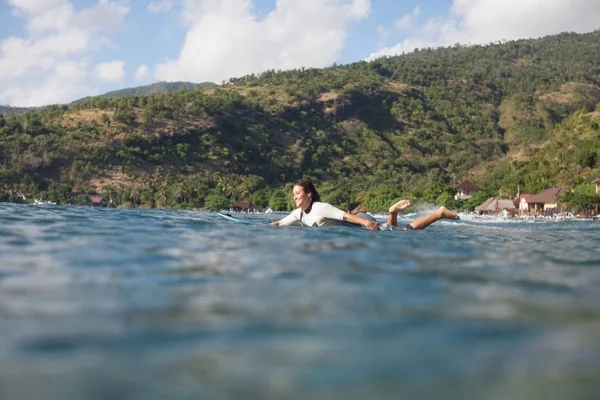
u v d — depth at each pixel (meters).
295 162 162.25
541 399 1.44
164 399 1.42
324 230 6.91
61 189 115.88
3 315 2.22
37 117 148.50
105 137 141.00
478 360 1.74
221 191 120.25
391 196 94.44
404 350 1.83
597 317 2.29
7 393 1.45
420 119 196.62
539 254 4.96
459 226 11.84
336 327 2.10
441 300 2.61
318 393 1.47
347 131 184.38
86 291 2.72
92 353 1.77
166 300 2.54
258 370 1.64
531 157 138.88
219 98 171.62
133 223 7.46
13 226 6.45
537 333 2.04
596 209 60.75
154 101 163.25
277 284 2.98
